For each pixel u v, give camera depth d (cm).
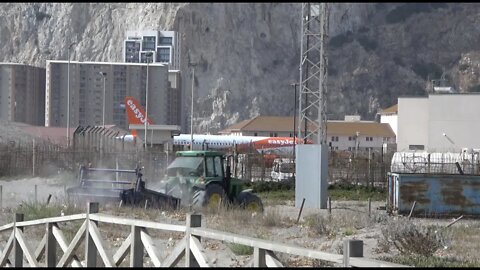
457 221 6228
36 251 2800
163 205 5647
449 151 16262
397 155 10975
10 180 9150
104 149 10688
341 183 9919
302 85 8288
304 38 8281
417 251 3878
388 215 6506
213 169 6212
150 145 15275
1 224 4203
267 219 5166
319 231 4800
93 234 2295
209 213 5431
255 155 10731
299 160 7594
